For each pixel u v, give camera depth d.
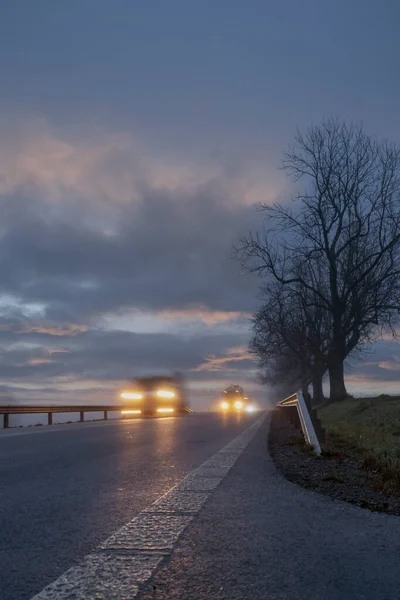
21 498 5.96
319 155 40.59
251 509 5.40
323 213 40.84
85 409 30.72
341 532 4.51
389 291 38.22
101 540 4.22
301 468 8.52
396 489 6.50
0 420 28.23
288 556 3.80
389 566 3.60
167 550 3.92
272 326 43.78
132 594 3.05
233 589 3.14
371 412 23.36
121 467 8.59
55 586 3.17
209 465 8.79
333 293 40.72
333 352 40.97
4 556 3.79
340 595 3.07
